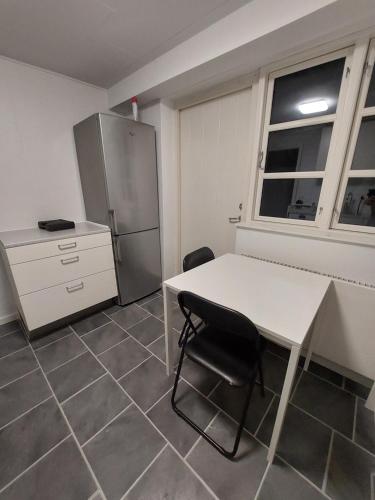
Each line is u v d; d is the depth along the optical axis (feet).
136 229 7.61
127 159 6.82
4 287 6.66
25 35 5.03
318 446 3.64
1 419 4.05
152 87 6.40
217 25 4.75
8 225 6.51
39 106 6.52
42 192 7.00
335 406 4.28
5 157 6.19
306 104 5.07
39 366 5.20
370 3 3.43
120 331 6.43
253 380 3.34
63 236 5.90
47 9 4.32
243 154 6.44
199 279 4.41
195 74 5.69
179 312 7.34
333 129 4.77
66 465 3.39
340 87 4.55
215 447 3.59
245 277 4.50
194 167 7.77
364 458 3.48
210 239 8.00
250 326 2.95
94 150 6.53
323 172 5.07
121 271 7.46
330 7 3.52
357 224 4.95
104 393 4.54
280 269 4.91
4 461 3.44
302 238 5.05
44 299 5.87
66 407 4.25
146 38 5.25
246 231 5.95
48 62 6.13
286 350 5.70
